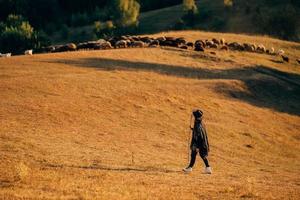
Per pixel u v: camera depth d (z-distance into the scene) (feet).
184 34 368.07
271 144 171.42
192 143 111.65
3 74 201.36
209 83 228.22
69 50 293.23
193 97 202.49
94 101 173.17
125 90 192.75
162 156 127.54
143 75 223.30
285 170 132.57
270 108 217.77
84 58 246.06
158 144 141.38
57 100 167.02
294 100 242.17
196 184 97.50
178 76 234.17
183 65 257.55
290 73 290.56
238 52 315.99
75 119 151.74
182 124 168.55
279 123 200.03
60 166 103.81
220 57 288.51
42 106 157.99
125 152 126.52
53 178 92.73
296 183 108.88
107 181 93.97
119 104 175.42
